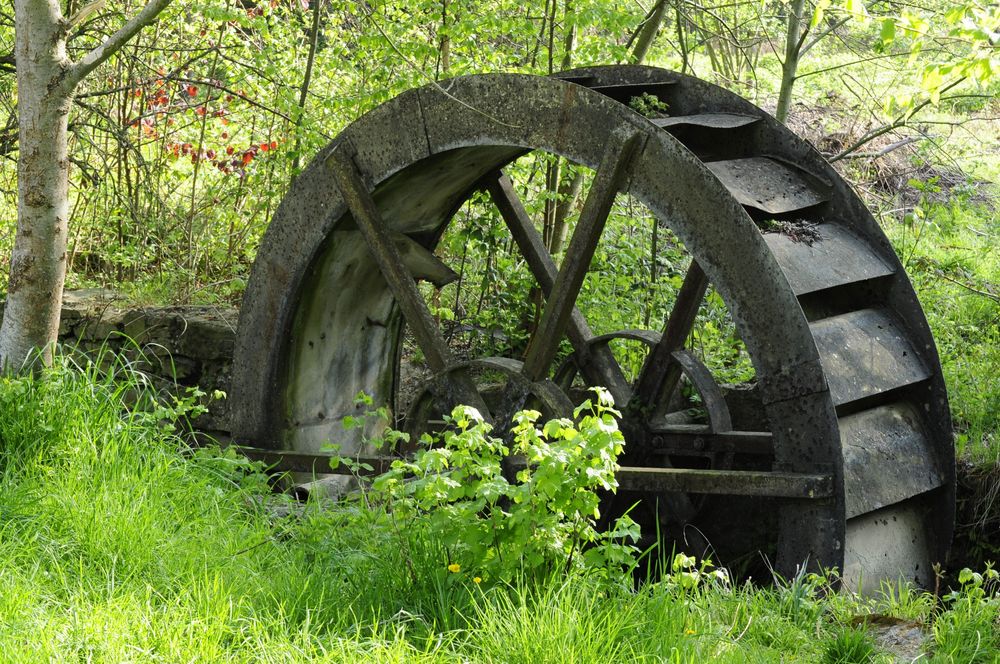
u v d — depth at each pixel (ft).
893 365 16.99
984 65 14.10
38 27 16.65
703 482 15.87
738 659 11.18
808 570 15.62
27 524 13.35
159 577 12.52
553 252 25.76
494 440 12.47
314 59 26.22
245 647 10.80
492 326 25.26
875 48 24.03
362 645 10.82
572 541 12.32
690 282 18.85
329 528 14.42
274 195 27.50
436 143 18.57
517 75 17.56
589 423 11.96
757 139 18.53
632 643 11.12
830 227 17.75
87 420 15.79
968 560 19.07
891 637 12.87
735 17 33.06
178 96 28.04
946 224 31.24
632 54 25.55
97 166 29.66
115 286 25.96
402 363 26.22
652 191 16.51
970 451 19.75
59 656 9.95
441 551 12.46
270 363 20.40
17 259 17.15
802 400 15.51
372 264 21.04
